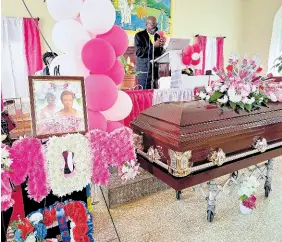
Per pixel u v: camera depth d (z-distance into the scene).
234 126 1.51
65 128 1.09
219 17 6.67
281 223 1.71
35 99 1.03
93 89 1.25
